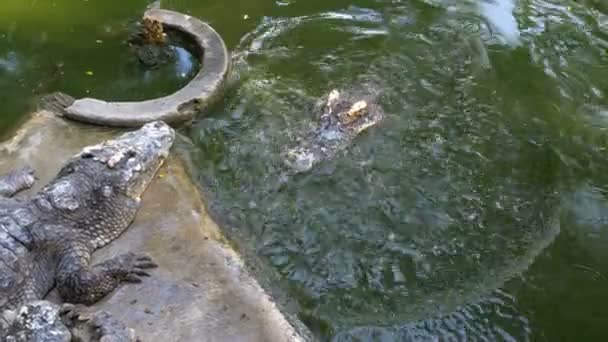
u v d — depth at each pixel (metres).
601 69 5.79
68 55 5.79
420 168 5.17
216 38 5.73
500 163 5.21
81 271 4.52
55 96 5.44
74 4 6.19
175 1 6.25
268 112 5.42
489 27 6.07
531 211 5.00
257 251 4.79
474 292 4.67
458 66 5.76
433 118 5.42
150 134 5.00
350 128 5.27
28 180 4.92
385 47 5.90
